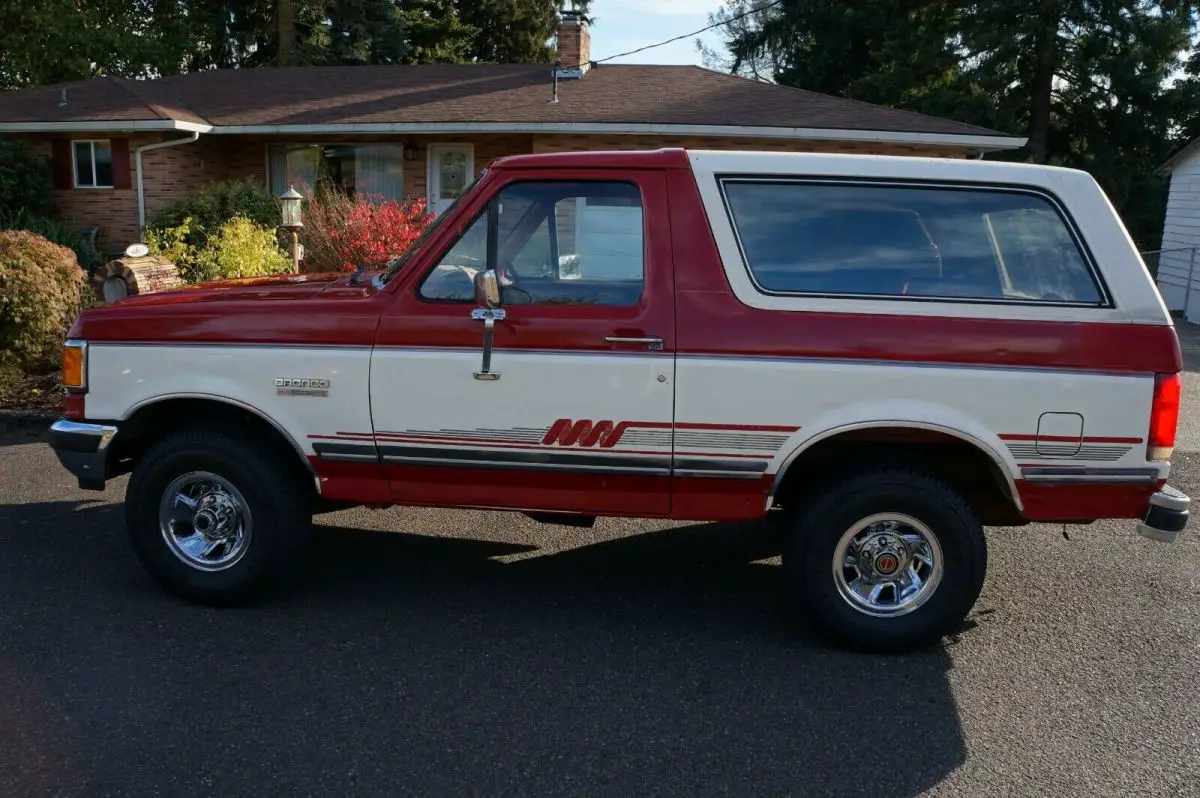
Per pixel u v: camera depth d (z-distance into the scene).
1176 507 4.16
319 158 16.88
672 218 4.32
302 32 28.86
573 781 3.38
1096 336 4.16
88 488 4.77
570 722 3.77
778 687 4.10
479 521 6.28
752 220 4.34
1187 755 3.64
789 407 4.22
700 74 17.61
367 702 3.89
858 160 4.35
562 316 4.32
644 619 4.79
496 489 4.50
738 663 4.32
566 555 5.69
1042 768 3.54
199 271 12.23
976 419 4.17
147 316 4.62
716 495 4.36
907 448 4.44
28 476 6.97
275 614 4.73
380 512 6.40
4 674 4.05
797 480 4.66
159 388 4.59
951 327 4.18
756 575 5.43
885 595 4.42
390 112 15.82
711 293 4.27
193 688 3.97
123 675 4.07
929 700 4.02
